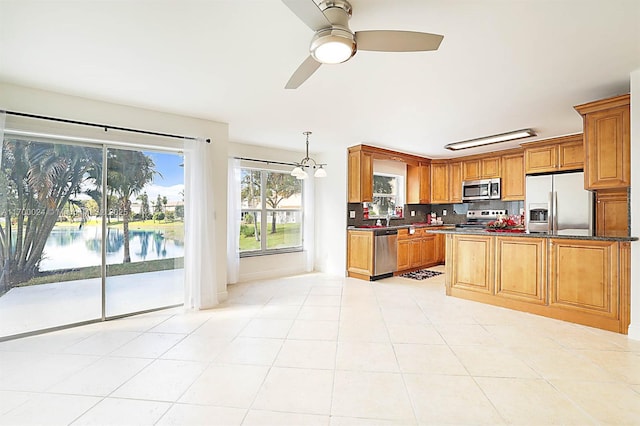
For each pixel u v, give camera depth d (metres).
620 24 1.86
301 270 5.98
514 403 1.88
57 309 3.13
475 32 1.96
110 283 3.41
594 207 4.22
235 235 4.96
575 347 2.64
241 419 1.74
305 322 3.27
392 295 4.32
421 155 6.30
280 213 5.77
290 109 3.45
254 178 5.42
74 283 3.22
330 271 5.85
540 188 4.73
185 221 3.75
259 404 1.88
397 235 5.67
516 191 5.51
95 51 2.20
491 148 5.61
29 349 2.64
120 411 1.81
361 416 1.76
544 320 3.30
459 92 2.94
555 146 4.68
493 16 1.79
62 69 2.48
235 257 4.96
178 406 1.86
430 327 3.11
